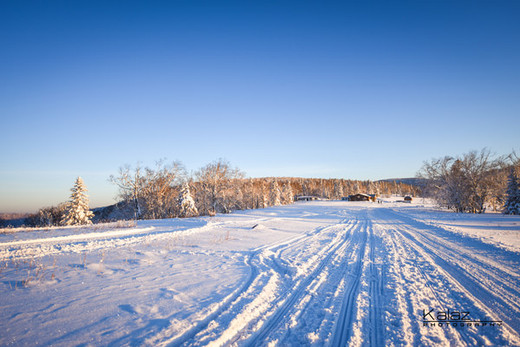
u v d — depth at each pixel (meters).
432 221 23.02
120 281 6.20
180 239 12.55
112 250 9.48
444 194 38.16
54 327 3.96
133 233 14.27
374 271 7.57
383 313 4.79
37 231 14.77
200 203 41.75
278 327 4.27
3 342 3.48
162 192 36.94
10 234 13.31
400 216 30.69
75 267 7.21
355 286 6.27
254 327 4.20
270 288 6.03
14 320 4.14
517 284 6.21
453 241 12.59
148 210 36.38
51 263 7.58
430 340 3.84
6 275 6.43
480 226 18.62
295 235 15.30
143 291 5.59
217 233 15.12
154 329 3.99
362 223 22.86
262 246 11.41
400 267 7.96
